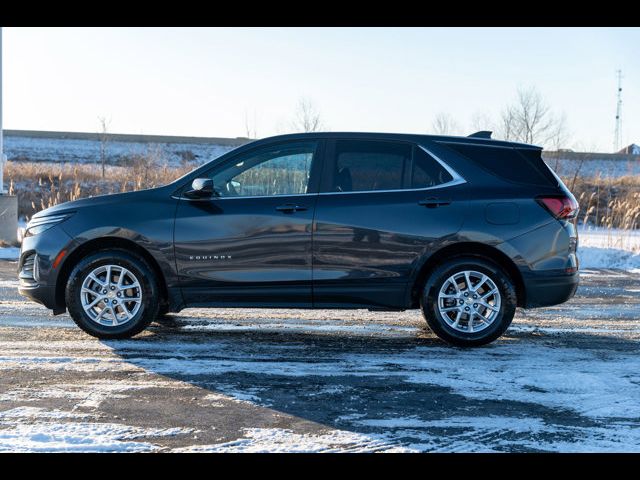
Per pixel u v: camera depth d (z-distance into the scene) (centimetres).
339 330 705
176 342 634
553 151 3234
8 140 4978
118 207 631
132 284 631
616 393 496
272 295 624
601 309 866
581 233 1866
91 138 5131
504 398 482
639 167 3922
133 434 406
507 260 626
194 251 622
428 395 487
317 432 414
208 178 627
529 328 732
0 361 556
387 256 618
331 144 637
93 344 618
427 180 628
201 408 453
